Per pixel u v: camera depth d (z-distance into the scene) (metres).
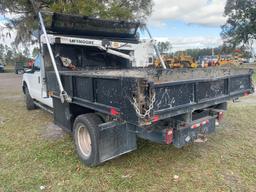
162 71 4.06
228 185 3.46
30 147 4.88
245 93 4.85
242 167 3.97
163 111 3.10
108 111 3.42
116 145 3.72
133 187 3.45
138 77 2.93
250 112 7.59
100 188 3.44
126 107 3.05
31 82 7.61
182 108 3.36
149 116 2.92
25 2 17.75
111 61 6.43
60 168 4.00
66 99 4.33
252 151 4.59
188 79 3.50
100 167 4.00
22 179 3.67
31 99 8.09
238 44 59.91
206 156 4.39
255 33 57.25
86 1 15.62
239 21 58.88
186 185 3.48
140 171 3.88
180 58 24.69
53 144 5.02
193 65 23.83
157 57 6.91
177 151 4.61
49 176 3.75
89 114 3.96
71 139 5.29
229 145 4.89
